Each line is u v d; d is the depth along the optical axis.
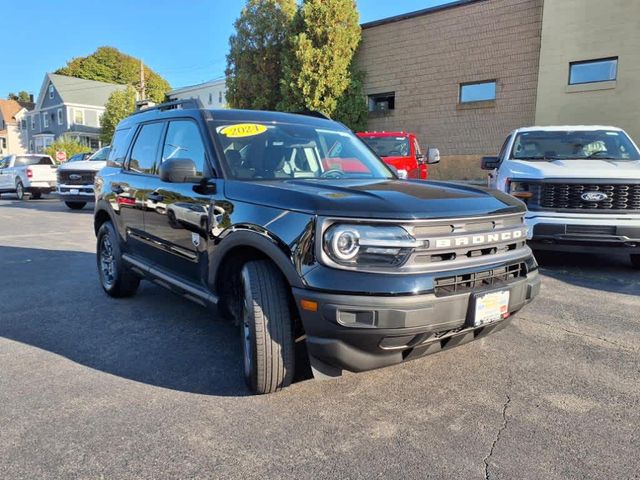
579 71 15.15
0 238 9.87
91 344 4.05
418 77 18.83
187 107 4.40
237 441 2.64
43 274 6.64
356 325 2.57
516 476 2.34
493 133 17.25
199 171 3.77
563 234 5.95
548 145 7.43
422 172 12.50
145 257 4.63
